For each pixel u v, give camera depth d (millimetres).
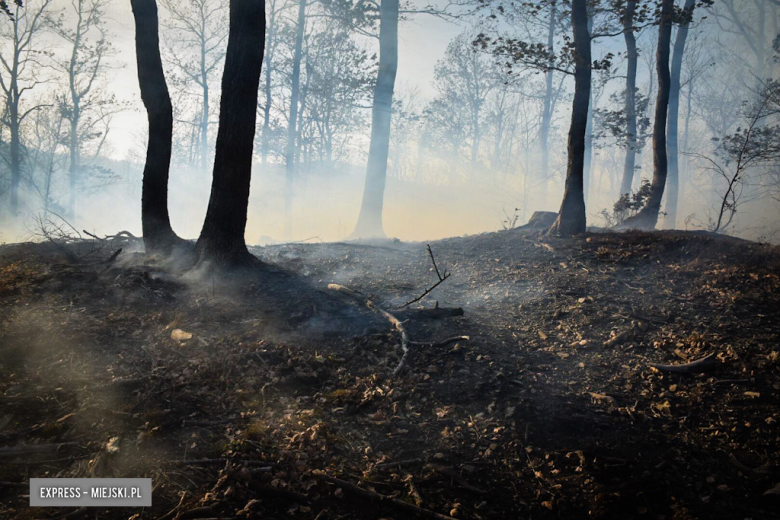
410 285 8297
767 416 4605
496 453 4273
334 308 6988
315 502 3547
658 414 4805
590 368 5633
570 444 4410
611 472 4055
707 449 4316
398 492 3730
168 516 3266
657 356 5758
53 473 3559
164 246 8609
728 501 3783
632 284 7855
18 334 5445
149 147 8570
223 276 7809
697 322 6398
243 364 5328
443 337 6344
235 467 3730
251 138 8141
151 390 4613
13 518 3127
